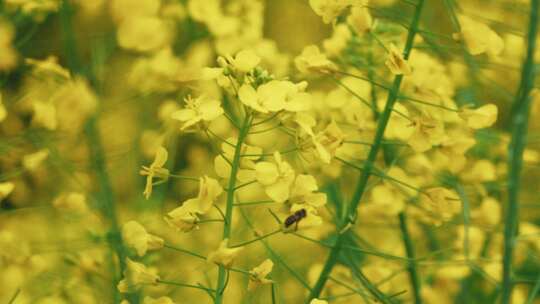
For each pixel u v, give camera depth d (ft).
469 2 2.94
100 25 2.80
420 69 2.76
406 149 2.85
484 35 2.54
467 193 2.86
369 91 2.85
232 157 2.42
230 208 2.39
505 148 3.01
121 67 3.01
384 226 2.95
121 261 2.63
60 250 2.78
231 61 2.39
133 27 2.79
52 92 2.80
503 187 2.80
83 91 2.72
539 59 2.81
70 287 2.84
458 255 2.99
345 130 2.87
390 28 2.80
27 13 2.82
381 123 2.60
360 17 2.59
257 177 2.37
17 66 2.85
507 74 3.01
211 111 2.37
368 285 2.65
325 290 2.91
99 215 2.78
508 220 2.53
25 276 2.84
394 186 2.76
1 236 2.80
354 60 2.78
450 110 2.60
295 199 2.39
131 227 2.43
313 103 2.94
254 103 2.34
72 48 2.78
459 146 2.61
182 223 2.38
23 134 2.78
